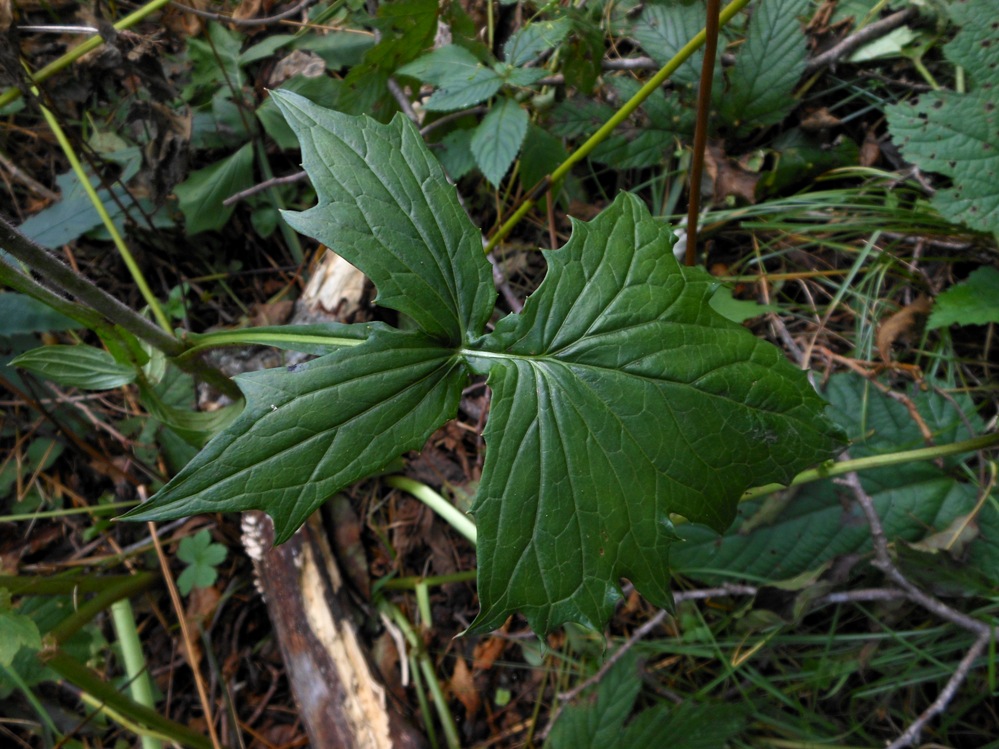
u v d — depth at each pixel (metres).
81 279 0.24
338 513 0.41
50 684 0.39
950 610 0.33
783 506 0.37
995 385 0.38
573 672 0.39
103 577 0.38
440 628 0.41
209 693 0.40
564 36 0.35
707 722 0.35
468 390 0.43
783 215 0.42
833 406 0.38
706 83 0.28
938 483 0.36
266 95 0.45
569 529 0.23
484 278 0.25
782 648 0.37
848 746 0.35
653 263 0.26
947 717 0.35
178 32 0.42
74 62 0.38
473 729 0.39
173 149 0.38
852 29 0.43
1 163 0.45
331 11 0.45
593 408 0.24
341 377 0.22
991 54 0.34
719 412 0.25
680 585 0.39
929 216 0.39
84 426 0.43
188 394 0.41
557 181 0.39
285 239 0.47
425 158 0.24
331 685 0.37
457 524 0.39
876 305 0.40
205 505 0.20
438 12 0.36
